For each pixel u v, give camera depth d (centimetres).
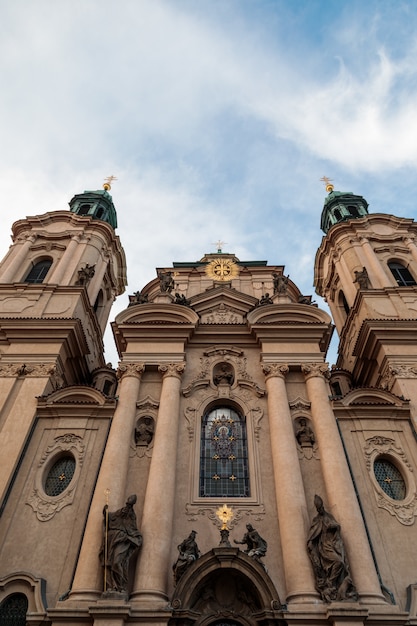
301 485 1745
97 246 3097
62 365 2316
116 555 1497
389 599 1523
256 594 1477
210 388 2145
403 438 1991
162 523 1617
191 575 1467
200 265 3172
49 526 1705
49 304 2547
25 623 1468
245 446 1970
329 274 3281
